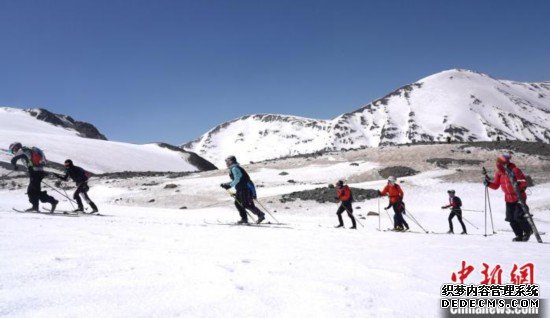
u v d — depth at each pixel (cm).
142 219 1219
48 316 236
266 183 4394
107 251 487
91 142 10925
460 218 1578
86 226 788
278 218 2369
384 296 316
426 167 4812
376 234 939
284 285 338
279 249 577
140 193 3994
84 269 371
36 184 1238
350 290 329
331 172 4903
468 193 3538
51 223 816
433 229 1998
